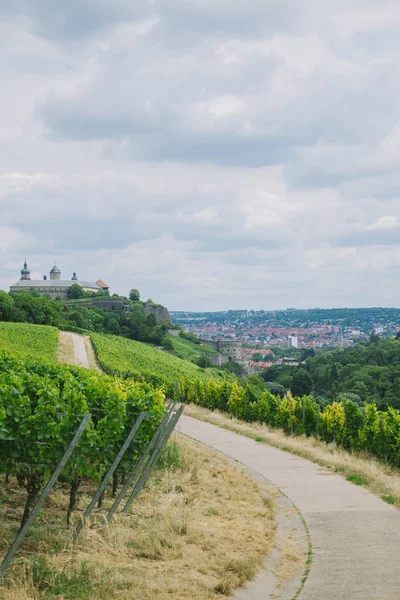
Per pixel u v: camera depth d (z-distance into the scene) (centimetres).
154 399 1274
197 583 719
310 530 997
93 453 966
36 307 12081
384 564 806
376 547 883
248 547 872
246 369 19600
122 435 1137
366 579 755
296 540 955
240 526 988
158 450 1040
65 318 14038
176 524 927
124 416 1065
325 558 853
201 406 3294
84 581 688
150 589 681
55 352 7088
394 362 11106
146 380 4231
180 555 816
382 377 9269
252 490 1294
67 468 873
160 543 846
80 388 1098
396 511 1094
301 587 746
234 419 2673
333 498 1213
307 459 1684
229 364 16962
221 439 2078
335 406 1969
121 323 16038
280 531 1001
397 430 1598
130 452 1161
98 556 772
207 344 19925
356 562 823
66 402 920
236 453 1781
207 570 772
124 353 7988
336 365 11100
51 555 755
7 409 797
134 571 734
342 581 754
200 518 1009
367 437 1748
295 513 1105
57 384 1211
